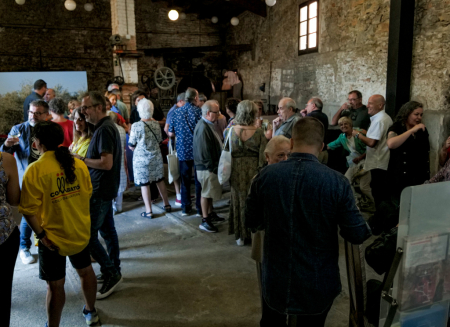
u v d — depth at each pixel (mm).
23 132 3162
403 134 3055
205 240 3574
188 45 13219
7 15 10398
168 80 11055
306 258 1463
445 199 1377
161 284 2775
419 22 4449
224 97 11672
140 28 12586
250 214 1621
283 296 1502
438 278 1418
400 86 4555
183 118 4070
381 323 1467
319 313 1499
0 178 1747
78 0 10820
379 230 1967
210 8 12094
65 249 1957
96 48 11188
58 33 10828
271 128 4344
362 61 5883
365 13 5738
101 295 2576
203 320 2328
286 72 8727
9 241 1772
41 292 2699
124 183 4398
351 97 4496
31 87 8859
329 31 6754
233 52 12258
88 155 2525
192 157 4129
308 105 4152
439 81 4270
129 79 8844
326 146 4473
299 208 1453
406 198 1333
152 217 4230
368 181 3963
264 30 9891
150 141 4082
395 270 1385
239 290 2672
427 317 1451
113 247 2768
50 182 1880
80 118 2670
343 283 2713
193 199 4852
